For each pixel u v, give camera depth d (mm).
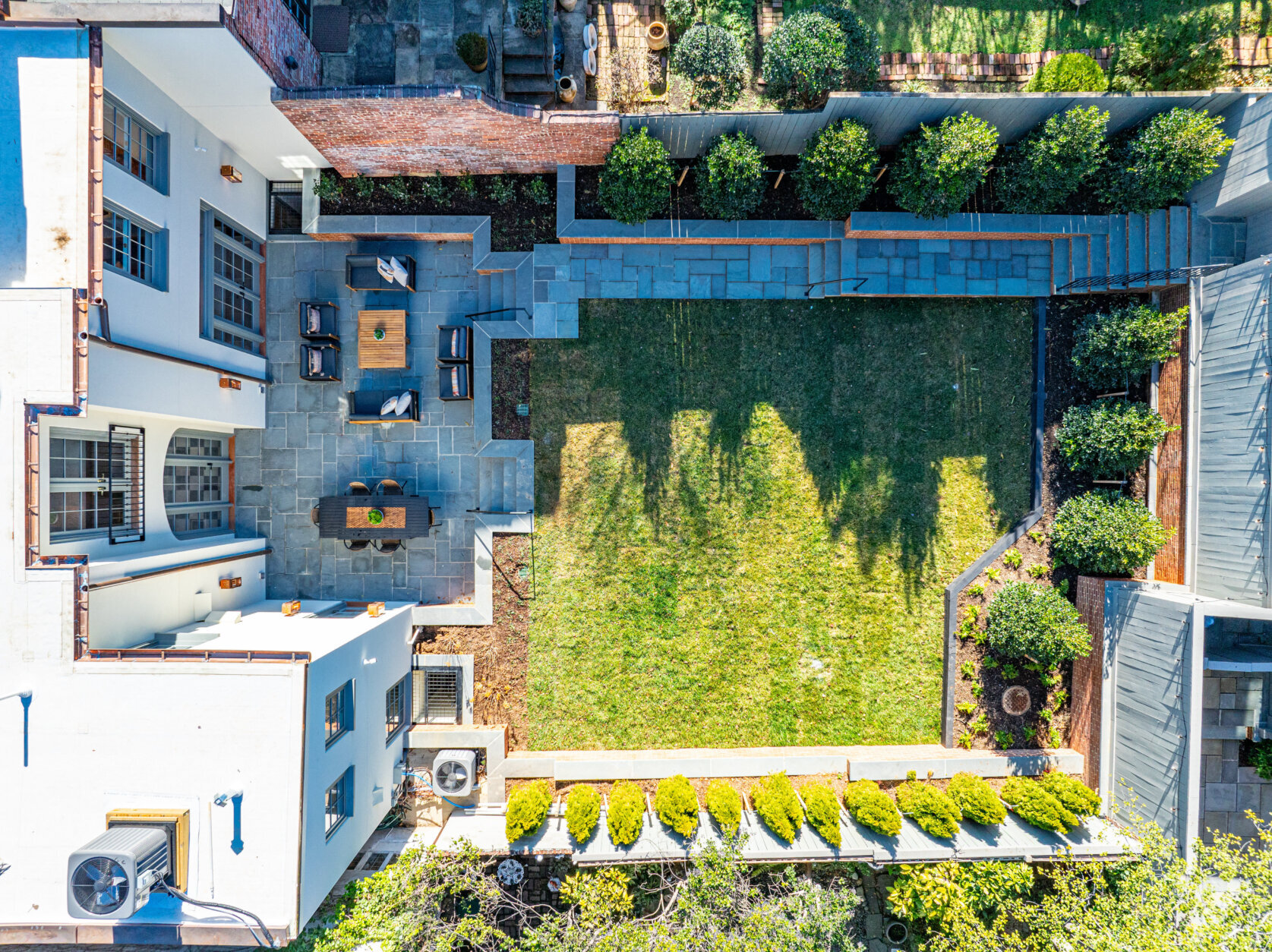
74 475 8500
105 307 7930
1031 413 11648
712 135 10469
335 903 9547
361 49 10805
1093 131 9625
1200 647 9469
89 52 7574
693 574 11789
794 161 11297
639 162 9898
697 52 10023
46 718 7820
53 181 7598
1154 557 10953
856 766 11430
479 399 11734
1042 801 10453
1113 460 10766
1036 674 11719
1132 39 10148
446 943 9125
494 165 11188
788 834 10195
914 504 11789
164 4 7504
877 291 11375
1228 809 10305
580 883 9969
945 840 10445
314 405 12141
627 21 11203
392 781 10914
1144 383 11359
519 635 11797
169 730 7809
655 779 11484
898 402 11750
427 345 12086
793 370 11805
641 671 11766
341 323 12109
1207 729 10336
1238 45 10680
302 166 11328
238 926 7664
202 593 10508
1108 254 10984
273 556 12133
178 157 9438
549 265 11609
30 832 7824
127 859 6887
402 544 12141
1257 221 10500
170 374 9305
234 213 10883
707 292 11680
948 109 9930
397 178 11516
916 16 11203
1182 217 10797
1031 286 11406
